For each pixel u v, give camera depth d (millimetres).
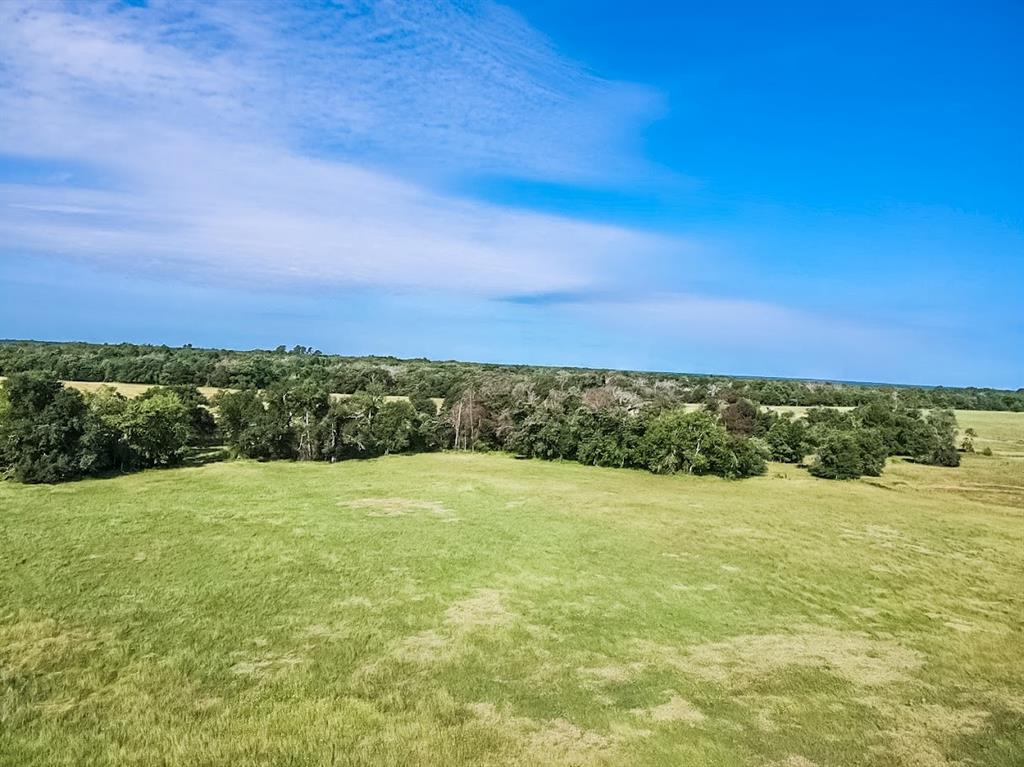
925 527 35656
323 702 14859
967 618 21734
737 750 13297
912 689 16328
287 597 21703
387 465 53562
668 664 17469
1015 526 36531
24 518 31359
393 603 21469
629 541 30672
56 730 13445
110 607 20359
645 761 12805
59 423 41344
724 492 45438
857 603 22969
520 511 36750
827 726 14359
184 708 14531
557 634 19281
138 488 39938
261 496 38625
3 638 17875
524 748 13172
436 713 14531
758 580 25250
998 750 13461
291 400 54469
